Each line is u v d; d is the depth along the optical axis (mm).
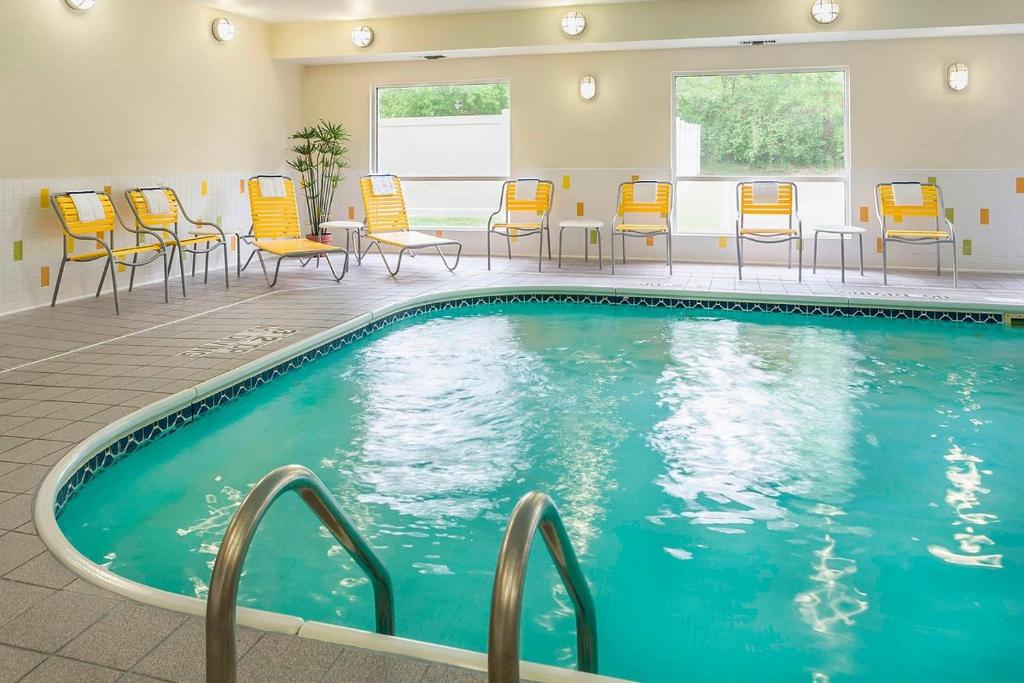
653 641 2018
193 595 2277
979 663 1901
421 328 5883
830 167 8203
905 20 7191
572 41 7980
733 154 8461
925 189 7191
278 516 2775
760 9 7473
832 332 5648
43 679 1522
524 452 3400
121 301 6262
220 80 8055
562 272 7809
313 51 8711
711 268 8055
